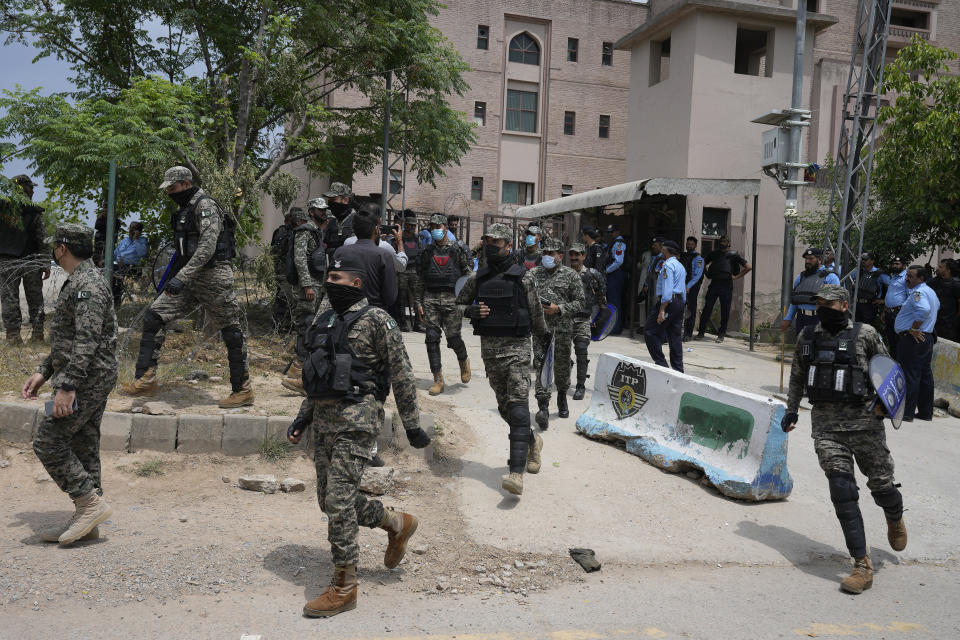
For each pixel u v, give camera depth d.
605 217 18.36
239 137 11.24
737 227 17.55
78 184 9.34
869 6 11.73
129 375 6.65
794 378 5.00
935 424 8.73
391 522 3.96
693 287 14.64
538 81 32.16
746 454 5.65
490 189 31.09
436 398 7.66
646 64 19.84
